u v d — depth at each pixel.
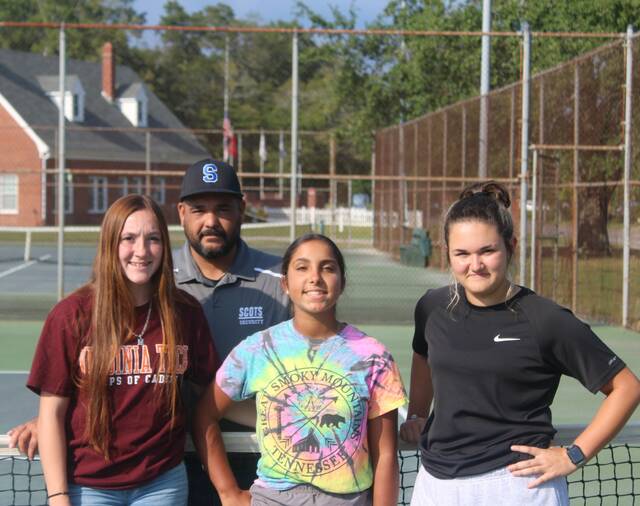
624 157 10.99
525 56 11.49
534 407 2.70
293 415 2.74
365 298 14.35
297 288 2.76
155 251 2.78
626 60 10.59
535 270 12.08
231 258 3.45
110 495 2.79
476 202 2.74
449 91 23.25
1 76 35.50
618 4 18.30
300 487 2.74
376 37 26.05
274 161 54.12
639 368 8.41
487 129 14.70
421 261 19.11
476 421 2.69
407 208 20.98
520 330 2.68
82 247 26.72
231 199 3.35
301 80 55.66
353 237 29.91
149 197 2.85
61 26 11.15
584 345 2.63
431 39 22.77
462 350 2.73
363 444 2.77
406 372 8.25
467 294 2.79
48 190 34.06
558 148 11.06
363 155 30.73
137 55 58.12
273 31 11.48
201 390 3.03
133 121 40.00
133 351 2.77
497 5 21.53
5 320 11.70
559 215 13.40
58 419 2.76
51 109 36.34
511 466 2.64
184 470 2.95
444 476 2.71
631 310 11.64
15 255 23.52
